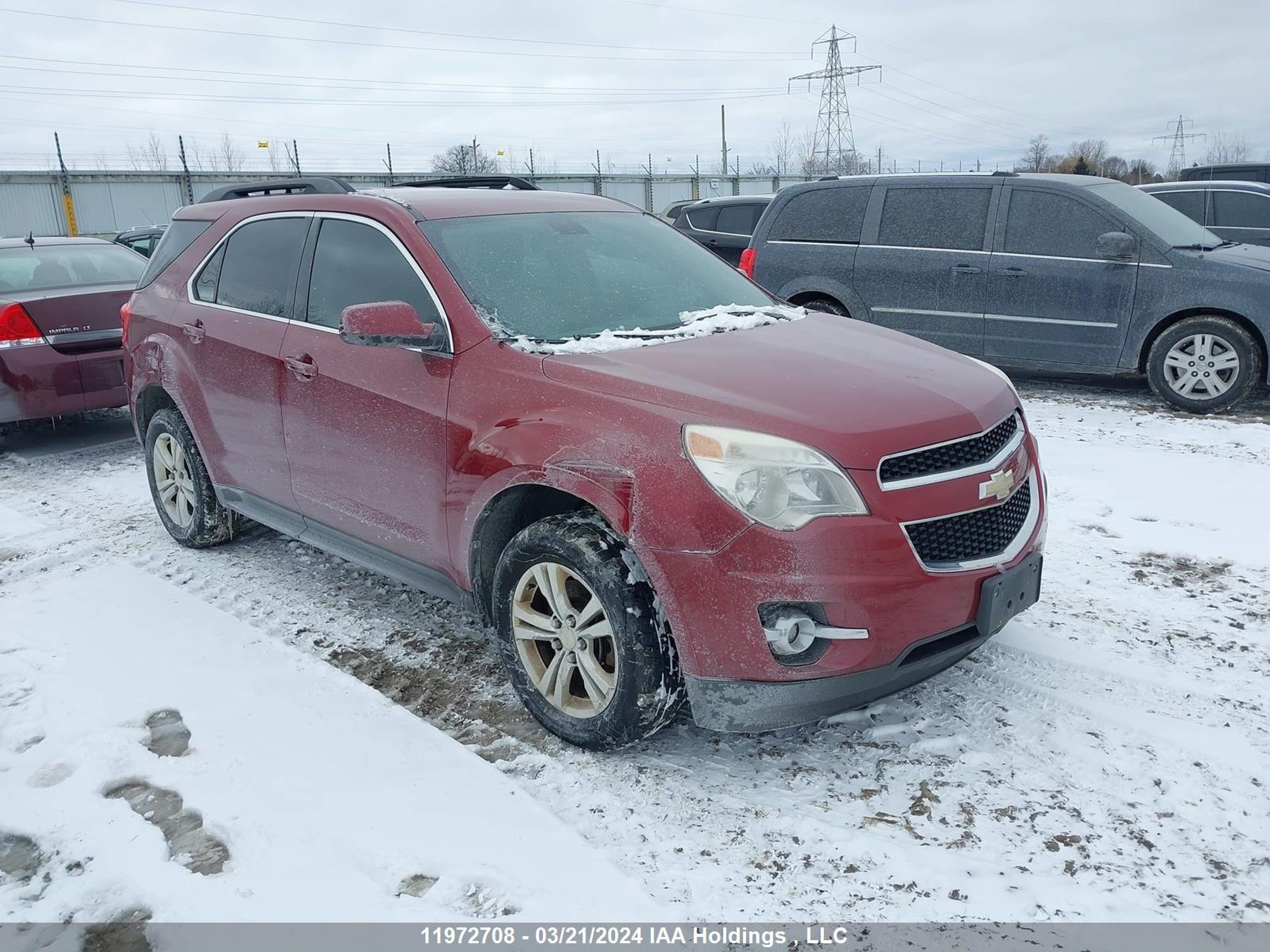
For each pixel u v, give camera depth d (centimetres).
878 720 319
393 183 3822
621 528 275
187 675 358
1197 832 258
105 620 409
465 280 346
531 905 237
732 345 333
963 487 280
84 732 321
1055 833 260
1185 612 390
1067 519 501
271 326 409
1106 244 723
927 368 325
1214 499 520
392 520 360
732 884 245
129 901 245
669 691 283
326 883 248
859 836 260
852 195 841
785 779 289
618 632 280
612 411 287
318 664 365
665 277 397
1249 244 908
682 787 286
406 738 313
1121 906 232
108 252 805
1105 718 313
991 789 280
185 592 439
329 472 382
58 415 697
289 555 492
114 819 277
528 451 297
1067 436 665
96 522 552
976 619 285
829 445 266
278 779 292
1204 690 328
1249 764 286
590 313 354
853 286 836
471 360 326
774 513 261
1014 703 325
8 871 261
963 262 787
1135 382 849
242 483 443
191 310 460
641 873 250
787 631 263
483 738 319
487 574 334
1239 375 702
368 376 356
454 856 255
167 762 303
